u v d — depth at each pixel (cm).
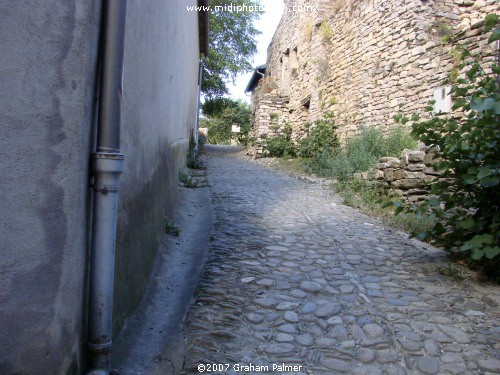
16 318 171
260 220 573
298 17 1673
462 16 879
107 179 205
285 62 1894
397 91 941
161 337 273
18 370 172
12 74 165
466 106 362
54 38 174
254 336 281
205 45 1439
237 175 1048
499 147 358
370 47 1058
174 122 605
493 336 285
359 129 1047
